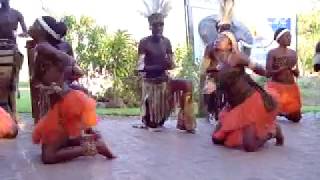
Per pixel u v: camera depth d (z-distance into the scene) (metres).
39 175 3.18
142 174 3.18
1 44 4.83
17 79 4.90
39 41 3.55
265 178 3.08
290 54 5.26
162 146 4.04
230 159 3.58
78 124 3.48
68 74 3.60
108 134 4.57
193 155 3.71
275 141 4.22
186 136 4.50
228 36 4.15
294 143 4.14
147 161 3.52
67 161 3.51
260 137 3.86
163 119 4.89
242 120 3.87
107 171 3.25
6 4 5.22
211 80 5.09
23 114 5.82
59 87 3.43
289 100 5.22
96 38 6.54
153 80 4.84
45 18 3.56
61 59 3.42
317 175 3.15
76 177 3.12
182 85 4.70
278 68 5.25
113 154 3.66
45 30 3.53
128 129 4.84
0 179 3.09
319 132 4.70
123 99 6.48
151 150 3.88
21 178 3.11
